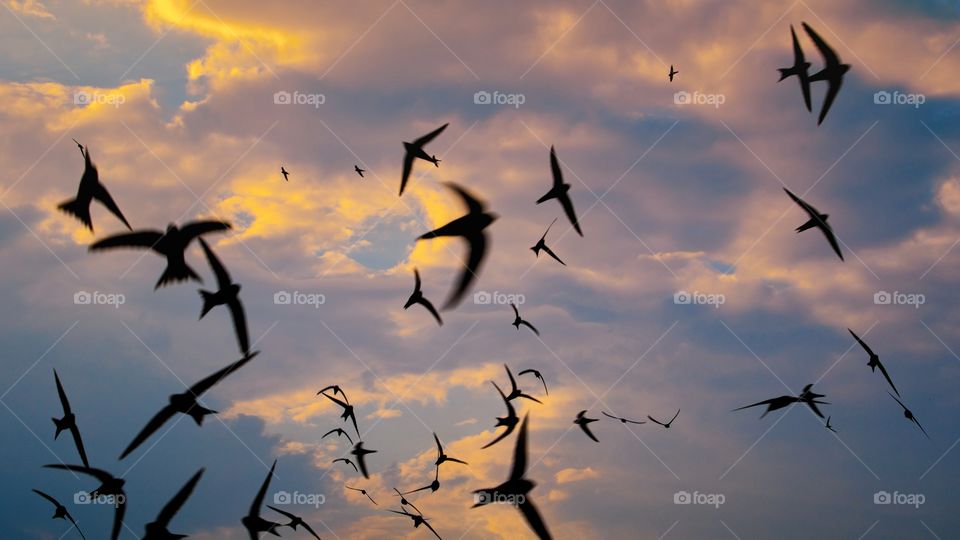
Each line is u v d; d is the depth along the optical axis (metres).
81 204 16.81
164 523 15.23
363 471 31.45
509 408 25.73
